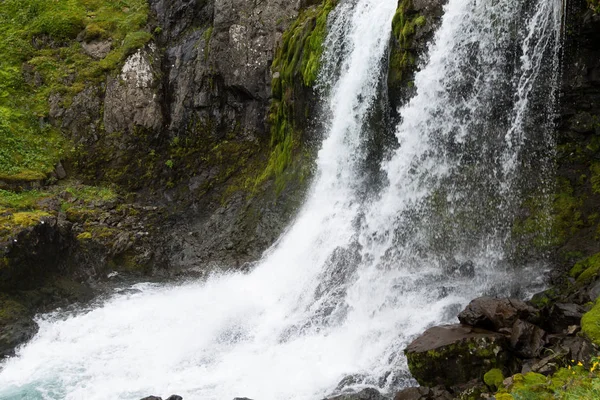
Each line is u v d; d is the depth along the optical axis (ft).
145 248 47.62
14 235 40.04
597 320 22.85
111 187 54.95
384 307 33.65
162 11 62.85
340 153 44.34
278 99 52.26
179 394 28.89
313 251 41.63
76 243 45.50
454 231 34.86
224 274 44.75
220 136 55.52
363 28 43.88
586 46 30.91
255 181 51.83
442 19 36.35
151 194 54.65
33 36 62.85
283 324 35.55
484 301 26.35
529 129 33.50
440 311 30.86
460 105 35.24
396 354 29.09
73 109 57.82
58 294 41.39
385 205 38.52
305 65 48.11
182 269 46.78
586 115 32.40
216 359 32.63
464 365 24.12
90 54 61.16
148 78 57.72
